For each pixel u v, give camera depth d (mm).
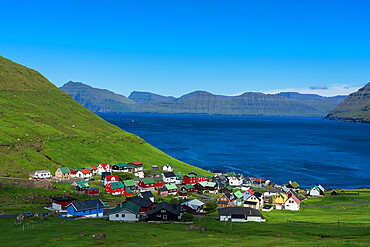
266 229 86188
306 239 72875
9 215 93188
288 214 119188
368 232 80750
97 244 63125
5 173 154250
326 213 120688
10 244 62188
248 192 150625
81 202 105250
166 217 100312
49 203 115750
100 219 100625
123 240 67250
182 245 63062
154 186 174625
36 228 79375
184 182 190875
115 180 169625
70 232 75000
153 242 65625
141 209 114250
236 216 103250
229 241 67750
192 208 120750
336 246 59656
